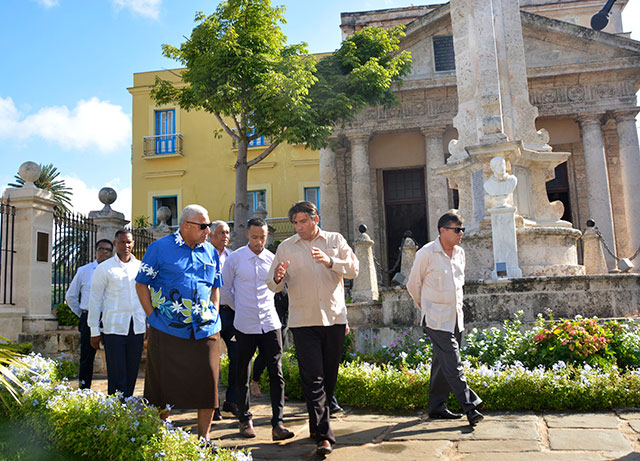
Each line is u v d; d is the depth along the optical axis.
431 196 22.42
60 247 10.44
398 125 23.00
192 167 28.80
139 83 29.58
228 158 28.58
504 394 5.09
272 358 4.84
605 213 20.97
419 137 24.55
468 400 4.56
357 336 7.81
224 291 5.25
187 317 3.90
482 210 10.04
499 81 11.16
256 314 4.93
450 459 3.74
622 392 4.91
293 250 4.41
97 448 3.69
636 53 21.33
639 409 4.80
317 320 4.28
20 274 9.79
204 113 29.12
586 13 27.64
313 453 4.06
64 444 3.87
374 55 17.56
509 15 11.57
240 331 4.91
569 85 22.16
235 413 5.42
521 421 4.62
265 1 14.98
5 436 4.08
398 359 6.79
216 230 6.03
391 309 8.71
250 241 5.23
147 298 3.98
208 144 28.86
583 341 5.68
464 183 10.80
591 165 21.53
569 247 9.88
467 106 11.06
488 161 9.87
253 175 28.19
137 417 3.78
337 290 4.42
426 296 4.80
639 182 21.05
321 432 4.00
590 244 12.09
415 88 22.62
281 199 27.78
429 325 4.75
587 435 4.12
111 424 3.75
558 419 4.65
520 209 10.26
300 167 27.88
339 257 4.41
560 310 7.25
